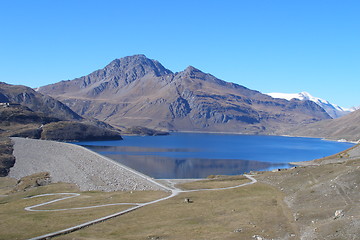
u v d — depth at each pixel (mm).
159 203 99188
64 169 177875
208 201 99125
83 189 136500
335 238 59000
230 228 73500
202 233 70812
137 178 145000
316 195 89000
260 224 75000
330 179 98250
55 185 146625
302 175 117188
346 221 63344
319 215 73500
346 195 81812
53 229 77250
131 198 108375
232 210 87438
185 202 98812
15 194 138250
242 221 77938
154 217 84562
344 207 73250
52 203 110938
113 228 76625
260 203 92812
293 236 65625
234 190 112312
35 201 117562
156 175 188875
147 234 71438
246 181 128625
